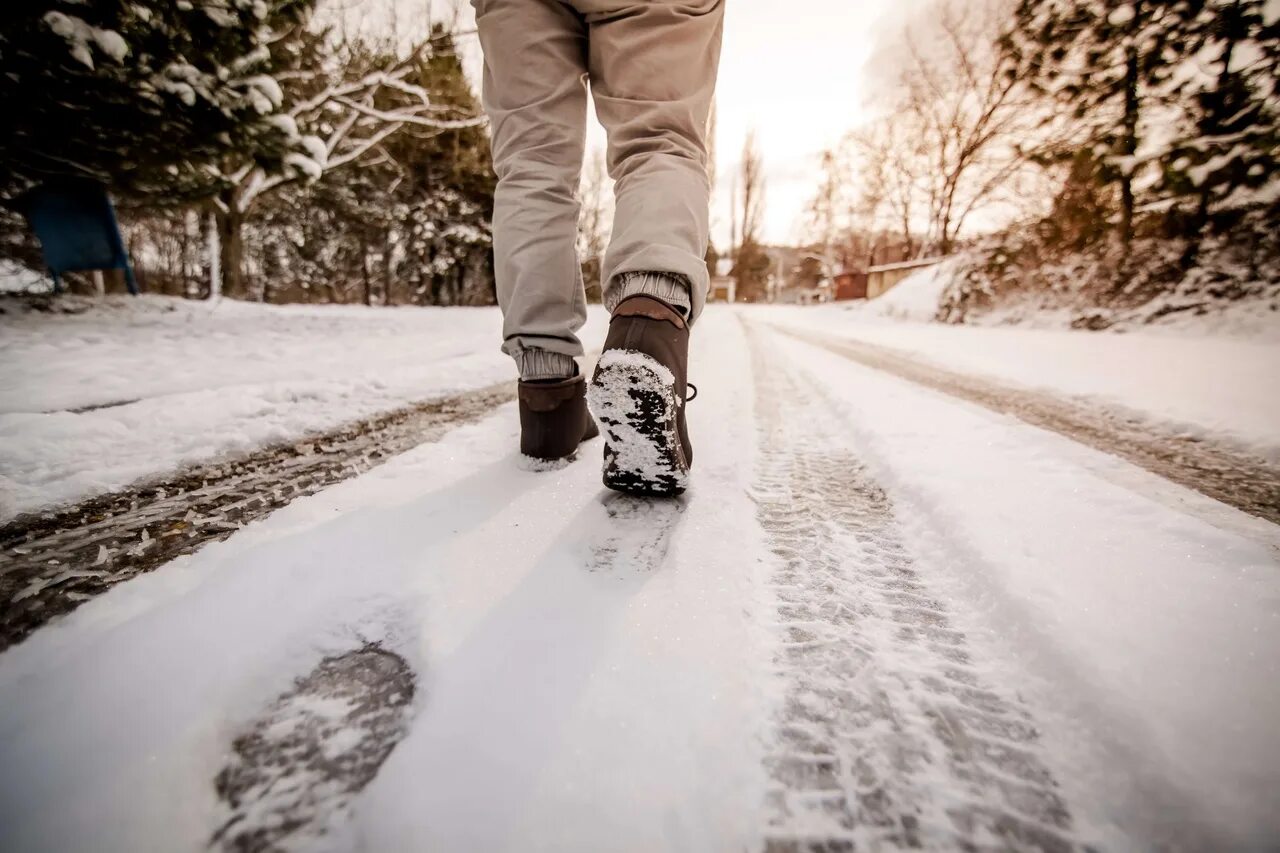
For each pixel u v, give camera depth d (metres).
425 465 1.18
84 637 0.58
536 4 1.03
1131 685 0.51
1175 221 6.59
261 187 9.59
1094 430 1.67
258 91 4.89
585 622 0.62
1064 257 8.14
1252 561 0.74
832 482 1.15
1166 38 6.50
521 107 1.08
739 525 0.91
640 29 0.97
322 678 0.54
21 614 0.62
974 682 0.56
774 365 3.18
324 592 0.67
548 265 1.11
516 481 1.08
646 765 0.44
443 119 13.91
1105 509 0.93
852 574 0.77
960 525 0.86
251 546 0.78
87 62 3.73
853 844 0.40
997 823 0.41
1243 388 2.50
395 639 0.60
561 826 0.39
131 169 5.03
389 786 0.42
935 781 0.45
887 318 11.27
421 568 0.73
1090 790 0.44
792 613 0.67
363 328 5.41
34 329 3.67
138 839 0.38
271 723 0.49
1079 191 7.65
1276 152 5.66
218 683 0.52
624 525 0.88
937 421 1.65
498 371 2.68
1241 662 0.54
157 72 4.29
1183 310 6.10
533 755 0.45
